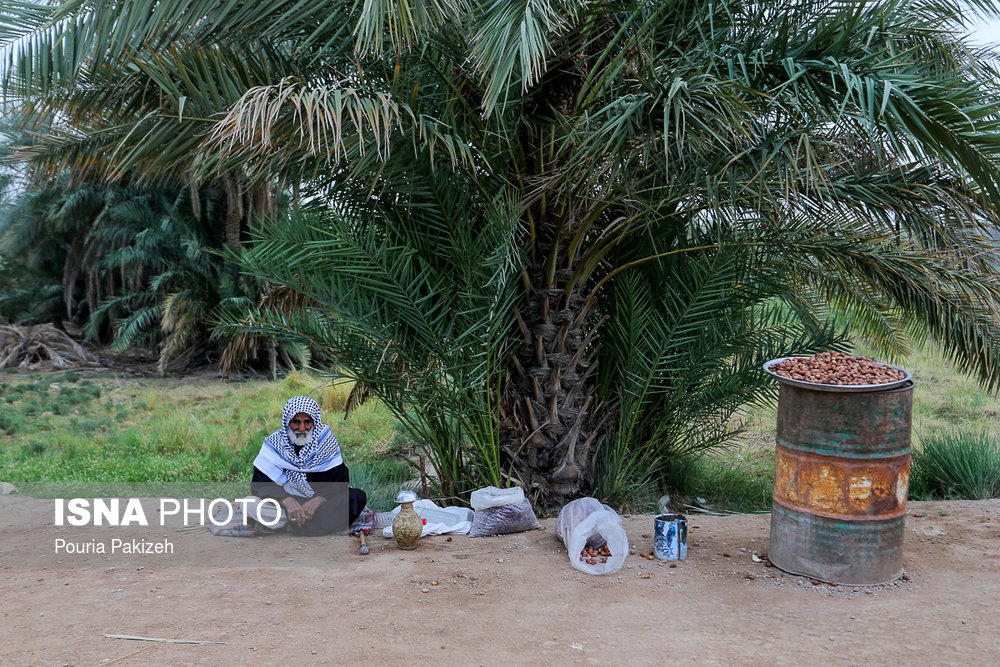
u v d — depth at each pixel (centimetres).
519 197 520
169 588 411
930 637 342
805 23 493
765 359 604
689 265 569
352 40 489
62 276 2427
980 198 481
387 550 483
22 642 341
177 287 1694
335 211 549
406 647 334
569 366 579
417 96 488
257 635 347
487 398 556
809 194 509
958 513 553
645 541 494
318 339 559
